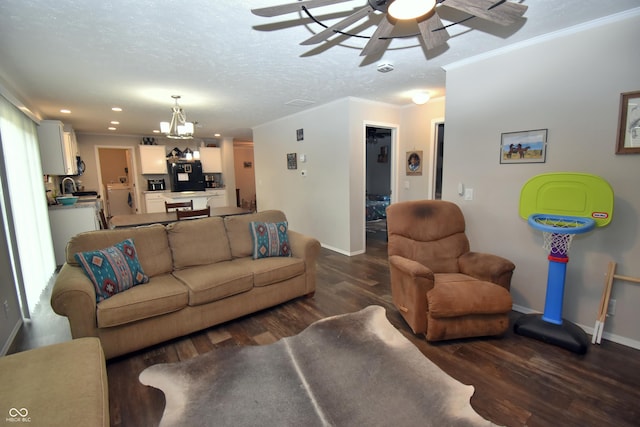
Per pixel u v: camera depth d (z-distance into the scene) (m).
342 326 2.37
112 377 2.00
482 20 2.18
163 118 5.54
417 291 2.29
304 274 3.10
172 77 3.24
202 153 8.48
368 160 8.23
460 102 3.00
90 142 7.40
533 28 2.30
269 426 1.44
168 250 2.76
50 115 5.15
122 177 10.05
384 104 4.73
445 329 2.24
